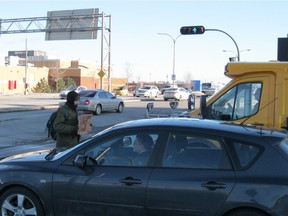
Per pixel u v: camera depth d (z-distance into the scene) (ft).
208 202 14.21
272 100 24.41
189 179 14.52
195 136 15.29
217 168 14.55
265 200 13.66
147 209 14.89
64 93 151.84
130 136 15.98
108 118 74.64
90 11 159.22
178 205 14.52
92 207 15.57
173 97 142.82
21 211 16.40
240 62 25.20
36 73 277.23
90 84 312.71
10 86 249.55
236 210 14.07
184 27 81.87
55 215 16.07
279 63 24.35
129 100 137.28
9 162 17.16
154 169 15.11
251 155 14.49
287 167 14.06
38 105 102.06
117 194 15.23
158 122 16.30
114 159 15.80
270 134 15.20
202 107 25.85
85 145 16.39
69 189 15.76
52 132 25.36
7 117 71.36
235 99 25.36
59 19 164.35
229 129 15.38
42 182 16.06
